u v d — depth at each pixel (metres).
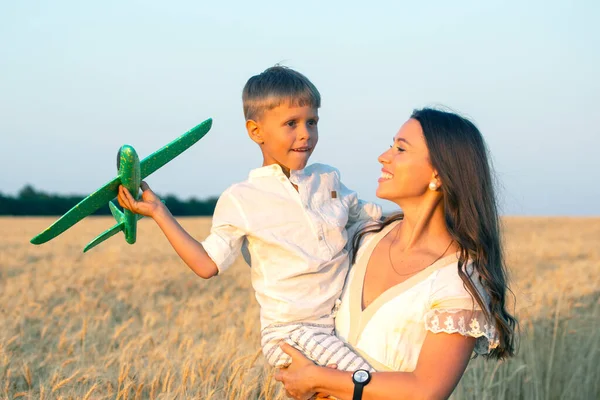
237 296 9.32
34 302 7.28
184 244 2.62
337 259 2.78
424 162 2.63
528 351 5.66
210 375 3.83
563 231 33.53
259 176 2.82
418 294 2.53
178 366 4.17
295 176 2.83
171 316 7.07
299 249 2.70
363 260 2.80
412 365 2.53
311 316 2.68
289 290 2.69
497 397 4.98
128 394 3.70
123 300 8.47
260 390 3.81
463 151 2.60
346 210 2.94
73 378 3.83
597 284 8.63
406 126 2.73
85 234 28.84
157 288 9.85
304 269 2.68
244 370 3.82
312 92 2.80
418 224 2.68
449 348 2.42
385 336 2.54
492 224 2.60
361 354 2.58
